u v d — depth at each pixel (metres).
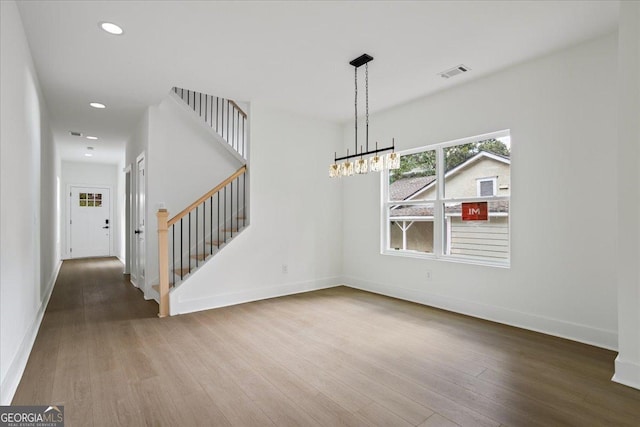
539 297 3.35
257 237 4.72
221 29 2.77
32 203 3.27
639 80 2.28
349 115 5.20
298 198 5.16
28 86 2.97
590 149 3.01
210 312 4.10
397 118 4.75
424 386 2.33
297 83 3.93
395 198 4.95
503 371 2.54
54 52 3.12
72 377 2.45
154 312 4.10
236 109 5.81
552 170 3.25
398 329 3.48
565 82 3.16
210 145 5.21
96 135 6.18
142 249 5.17
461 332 3.37
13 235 2.38
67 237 8.94
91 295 4.98
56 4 2.40
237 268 4.52
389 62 3.39
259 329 3.49
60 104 4.54
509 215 3.59
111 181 9.52
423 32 2.84
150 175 4.67
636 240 2.30
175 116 4.91
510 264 3.57
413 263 4.58
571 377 2.44
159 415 2.00
